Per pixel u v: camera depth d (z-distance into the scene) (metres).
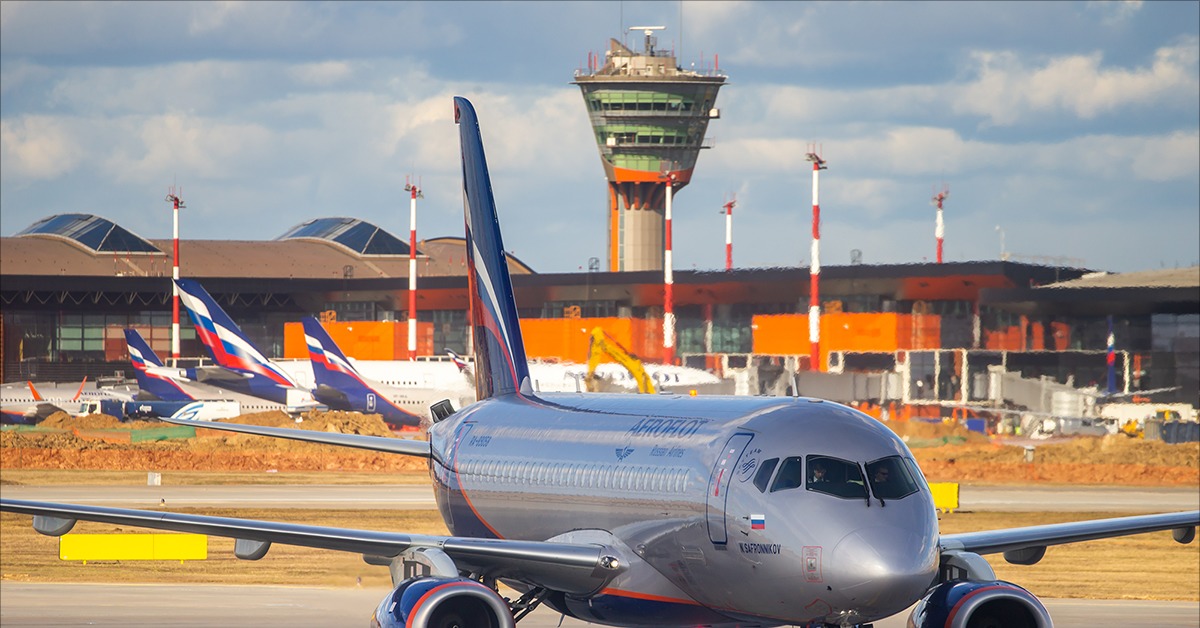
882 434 86.44
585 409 110.81
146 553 194.88
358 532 95.06
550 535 105.62
